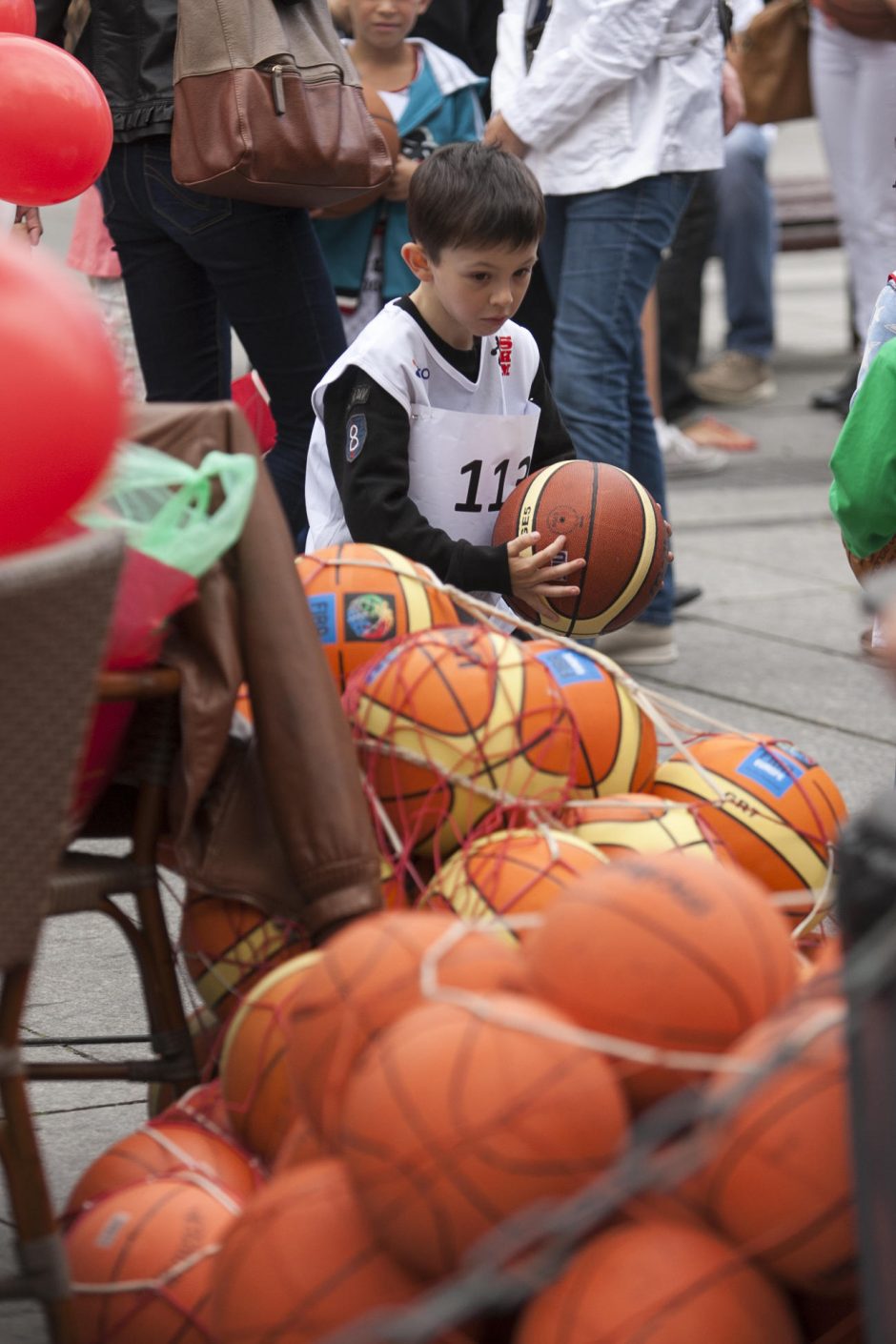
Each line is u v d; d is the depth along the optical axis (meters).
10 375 3.81
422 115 10.97
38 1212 4.02
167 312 9.24
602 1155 3.63
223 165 8.10
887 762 9.27
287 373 8.94
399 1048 3.69
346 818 4.73
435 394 7.39
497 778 5.09
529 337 7.71
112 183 8.84
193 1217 4.24
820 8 12.70
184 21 8.16
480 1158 3.55
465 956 3.99
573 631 7.29
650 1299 3.56
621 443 10.28
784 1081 3.71
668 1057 3.81
